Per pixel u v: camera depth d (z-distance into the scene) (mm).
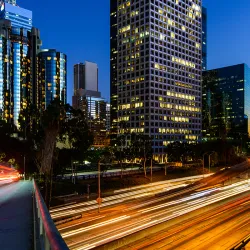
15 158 76062
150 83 157000
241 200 66375
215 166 141625
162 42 165000
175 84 171625
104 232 40125
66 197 64562
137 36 165125
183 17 179125
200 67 190875
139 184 88875
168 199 65062
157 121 158875
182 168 125812
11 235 8602
